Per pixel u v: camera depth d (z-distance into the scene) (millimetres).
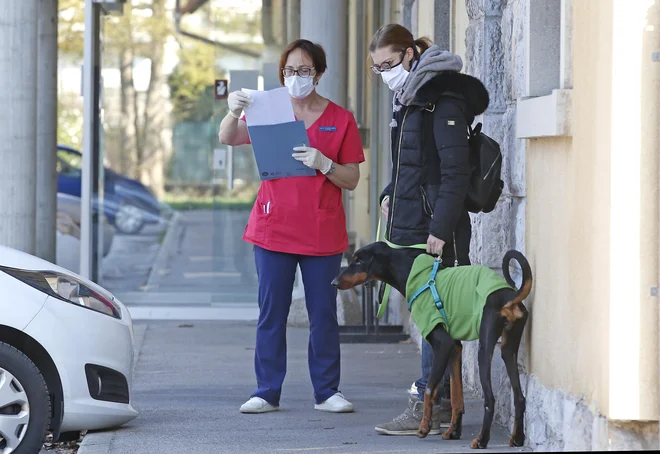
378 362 21953
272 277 16297
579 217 12227
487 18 16297
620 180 11344
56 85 30891
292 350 23438
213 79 28234
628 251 11367
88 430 15203
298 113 16062
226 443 14328
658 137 11297
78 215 35156
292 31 28125
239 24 28125
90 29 27609
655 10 11266
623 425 11500
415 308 13453
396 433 14680
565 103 12438
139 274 28641
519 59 14359
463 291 13266
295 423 15703
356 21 27188
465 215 14148
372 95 27531
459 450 13445
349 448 13867
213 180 28578
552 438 12914
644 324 11375
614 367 11398
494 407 14664
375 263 13883
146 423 15688
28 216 24328
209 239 28672
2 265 14000
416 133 13906
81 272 28047
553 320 13086
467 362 18609
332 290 16406
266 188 16172
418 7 23938
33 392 13422
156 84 28172
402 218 14078
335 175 15891
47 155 30688
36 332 13781
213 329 26766
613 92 11320
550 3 13844
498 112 16250
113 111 28156
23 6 24016
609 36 11398
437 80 13672
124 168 28344
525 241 14438
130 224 28484
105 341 14422
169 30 28109
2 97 24062
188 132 28375
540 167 13641
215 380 19859
